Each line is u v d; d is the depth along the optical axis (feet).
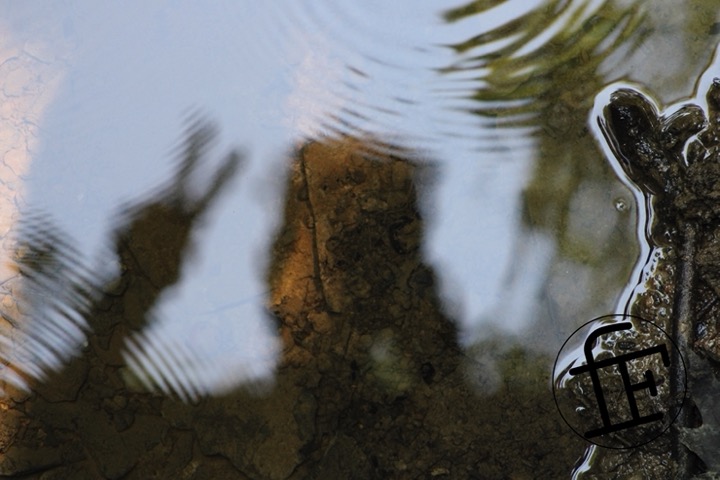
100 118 8.96
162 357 8.01
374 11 8.77
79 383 8.09
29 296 8.48
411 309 7.65
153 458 7.73
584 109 8.04
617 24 8.27
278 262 8.03
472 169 8.03
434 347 7.52
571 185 7.84
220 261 8.17
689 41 7.97
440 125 8.21
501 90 8.29
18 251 8.66
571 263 7.61
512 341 7.45
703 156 7.41
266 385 7.69
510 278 7.64
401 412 7.38
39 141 8.98
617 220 7.65
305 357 7.68
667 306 7.23
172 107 8.83
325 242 7.97
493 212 7.86
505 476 7.11
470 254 7.76
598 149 7.89
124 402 7.95
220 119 8.64
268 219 8.18
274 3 8.98
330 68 8.60
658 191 7.61
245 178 8.37
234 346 7.88
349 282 7.80
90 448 7.88
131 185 8.66
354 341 7.63
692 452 6.68
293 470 7.39
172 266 8.27
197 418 7.75
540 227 7.77
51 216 8.72
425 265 7.77
